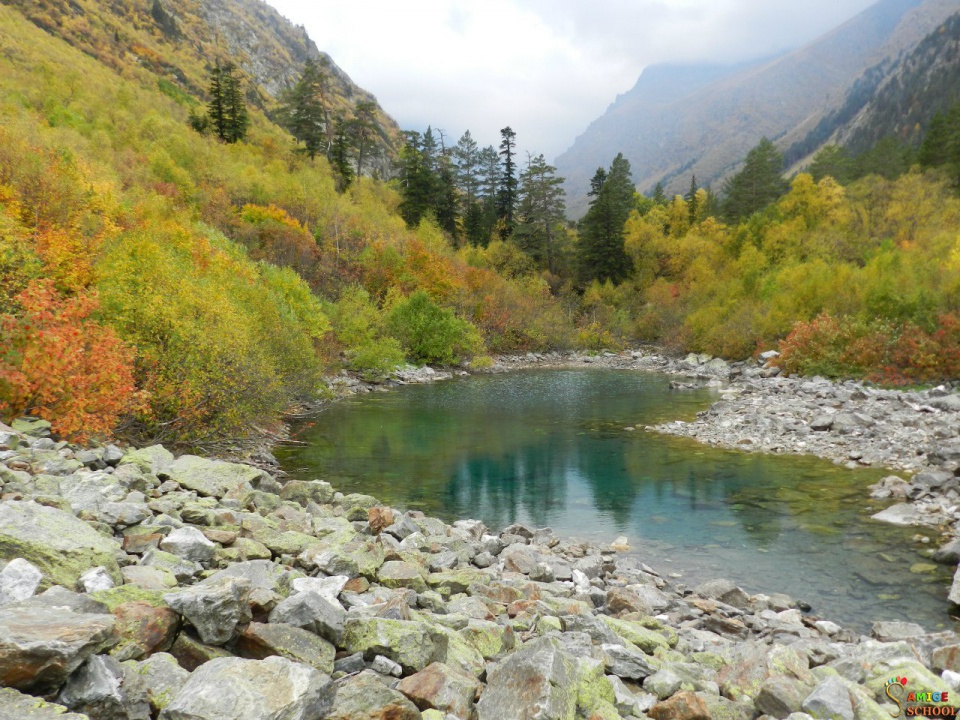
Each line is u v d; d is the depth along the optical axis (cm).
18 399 1090
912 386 2897
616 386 3631
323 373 3300
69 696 309
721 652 637
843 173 9200
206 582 456
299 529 873
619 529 1245
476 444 2019
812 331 3497
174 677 359
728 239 7981
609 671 532
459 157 11006
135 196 3634
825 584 961
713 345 4916
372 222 6569
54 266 1706
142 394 1297
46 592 390
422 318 4450
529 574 901
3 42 7131
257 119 12150
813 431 2083
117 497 757
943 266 3972
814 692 473
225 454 1662
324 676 372
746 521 1277
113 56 11381
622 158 10812
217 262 2562
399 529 980
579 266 8231
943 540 1134
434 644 468
